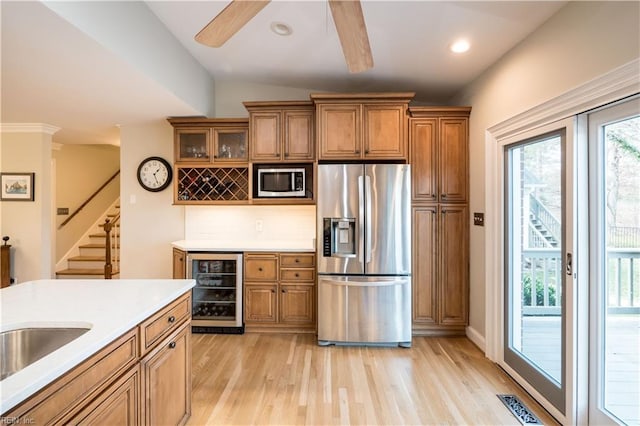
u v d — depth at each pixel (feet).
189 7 8.07
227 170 12.48
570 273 6.56
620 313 5.96
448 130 11.08
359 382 8.25
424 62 9.88
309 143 11.60
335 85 12.50
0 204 13.19
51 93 9.30
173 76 9.41
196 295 11.96
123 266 13.20
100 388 3.95
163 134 13.06
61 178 18.63
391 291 10.25
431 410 7.14
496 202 9.39
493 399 7.59
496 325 9.32
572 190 6.51
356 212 10.29
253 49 10.15
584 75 6.15
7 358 4.37
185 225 13.24
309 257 11.27
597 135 6.26
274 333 11.44
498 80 9.23
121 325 4.30
